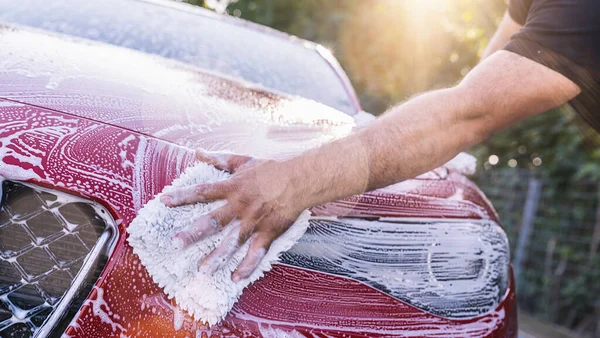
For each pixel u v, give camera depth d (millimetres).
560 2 1409
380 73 7977
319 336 1341
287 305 1325
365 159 1355
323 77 2332
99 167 1211
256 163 1297
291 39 2543
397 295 1473
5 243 1150
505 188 6496
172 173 1263
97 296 1147
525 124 6734
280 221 1302
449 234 1589
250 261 1271
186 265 1205
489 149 7363
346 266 1416
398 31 7793
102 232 1187
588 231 5090
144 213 1195
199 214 1231
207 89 1699
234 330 1254
